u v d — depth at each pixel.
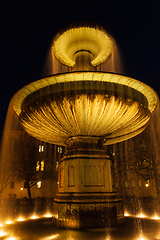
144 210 15.70
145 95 5.04
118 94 4.17
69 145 5.67
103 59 6.93
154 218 5.95
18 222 5.42
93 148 5.07
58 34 5.84
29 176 27.83
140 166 21.11
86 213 4.27
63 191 4.81
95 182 4.70
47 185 35.22
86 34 5.70
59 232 3.99
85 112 4.27
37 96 4.47
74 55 6.15
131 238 3.54
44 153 34.06
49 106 4.22
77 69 5.69
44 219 5.97
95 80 4.17
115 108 4.26
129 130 5.60
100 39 5.87
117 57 8.94
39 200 28.91
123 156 22.08
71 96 4.05
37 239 3.54
